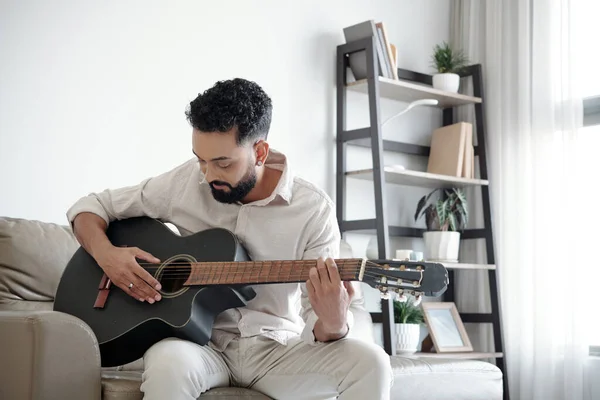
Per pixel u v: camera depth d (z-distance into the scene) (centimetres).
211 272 203
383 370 191
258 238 216
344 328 199
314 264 195
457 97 405
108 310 207
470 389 288
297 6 373
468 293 418
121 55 318
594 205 384
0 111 289
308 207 217
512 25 414
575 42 386
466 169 401
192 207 221
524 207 396
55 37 302
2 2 291
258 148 205
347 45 380
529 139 398
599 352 376
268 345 212
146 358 194
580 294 371
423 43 425
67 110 303
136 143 319
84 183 305
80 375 191
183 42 335
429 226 400
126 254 210
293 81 370
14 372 186
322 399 206
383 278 186
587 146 389
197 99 199
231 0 351
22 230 245
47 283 243
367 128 370
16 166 290
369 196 397
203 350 203
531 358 388
